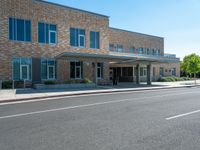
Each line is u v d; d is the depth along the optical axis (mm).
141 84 35750
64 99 16719
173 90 25812
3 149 5730
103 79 34406
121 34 42500
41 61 27875
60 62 29469
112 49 40750
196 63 42312
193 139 6457
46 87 24953
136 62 34250
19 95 18203
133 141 6285
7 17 25359
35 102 15117
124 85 32719
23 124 8336
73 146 5906
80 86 27688
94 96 18859
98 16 33688
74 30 31031
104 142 6211
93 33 33156
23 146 5938
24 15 26531
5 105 13820
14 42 25828
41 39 27906
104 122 8570
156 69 49094
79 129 7566
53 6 28891
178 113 10367
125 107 12250
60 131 7332
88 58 28547
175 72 54750
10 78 25500
